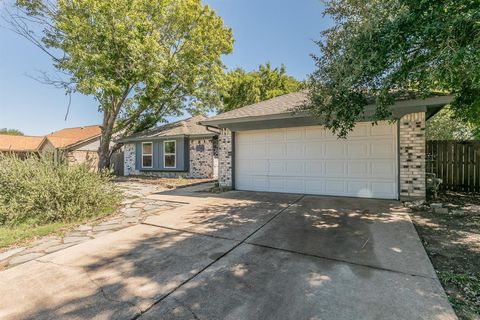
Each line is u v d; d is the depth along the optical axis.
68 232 4.51
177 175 14.90
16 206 5.08
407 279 2.59
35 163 6.07
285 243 3.71
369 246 3.49
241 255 3.32
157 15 13.77
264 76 23.77
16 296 2.46
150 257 3.32
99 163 15.28
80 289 2.56
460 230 4.07
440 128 11.22
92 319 2.09
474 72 3.00
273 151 8.18
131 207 6.44
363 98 4.38
